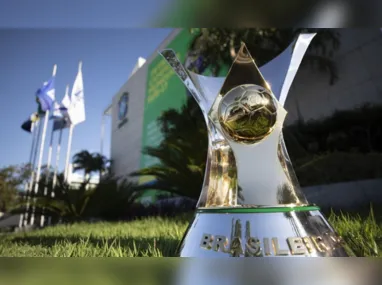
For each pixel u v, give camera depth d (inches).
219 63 400.5
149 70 721.6
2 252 92.3
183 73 62.2
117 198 399.5
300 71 448.5
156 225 194.5
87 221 375.9
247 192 50.9
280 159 53.5
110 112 906.7
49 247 99.3
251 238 47.1
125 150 772.0
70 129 681.6
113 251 75.9
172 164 298.2
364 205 207.3
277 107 52.5
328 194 240.8
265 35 362.9
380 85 400.5
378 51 410.0
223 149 55.1
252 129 51.1
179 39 547.8
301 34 61.4
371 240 70.3
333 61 439.8
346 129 378.0
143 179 464.8
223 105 52.0
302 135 392.5
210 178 55.8
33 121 666.8
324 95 435.8
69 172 673.6
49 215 406.6
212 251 47.9
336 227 97.2
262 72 60.7
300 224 48.6
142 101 732.0
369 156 274.1
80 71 689.0
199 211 53.9
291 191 52.2
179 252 52.0
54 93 663.8
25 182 559.5
